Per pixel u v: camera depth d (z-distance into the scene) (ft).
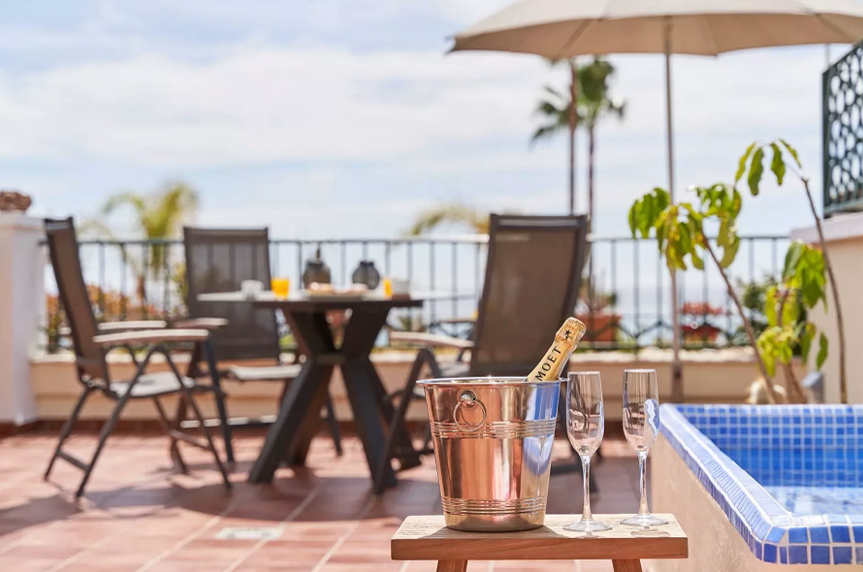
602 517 6.11
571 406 5.94
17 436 19.77
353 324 15.05
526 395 5.71
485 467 5.68
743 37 16.83
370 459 14.56
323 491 14.28
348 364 15.12
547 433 5.83
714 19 16.22
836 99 14.70
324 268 16.61
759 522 5.48
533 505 5.77
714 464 7.20
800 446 10.04
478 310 13.62
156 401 15.57
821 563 5.13
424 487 14.48
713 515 6.95
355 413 14.88
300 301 14.46
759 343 13.83
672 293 16.20
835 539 5.12
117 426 20.47
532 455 5.75
